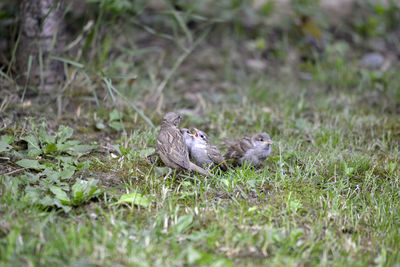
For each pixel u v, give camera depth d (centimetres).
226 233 745
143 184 925
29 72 1185
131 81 1407
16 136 1068
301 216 832
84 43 1396
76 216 782
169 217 793
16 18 1267
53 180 891
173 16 1602
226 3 2159
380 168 1067
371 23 2173
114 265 652
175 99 1494
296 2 2195
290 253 720
